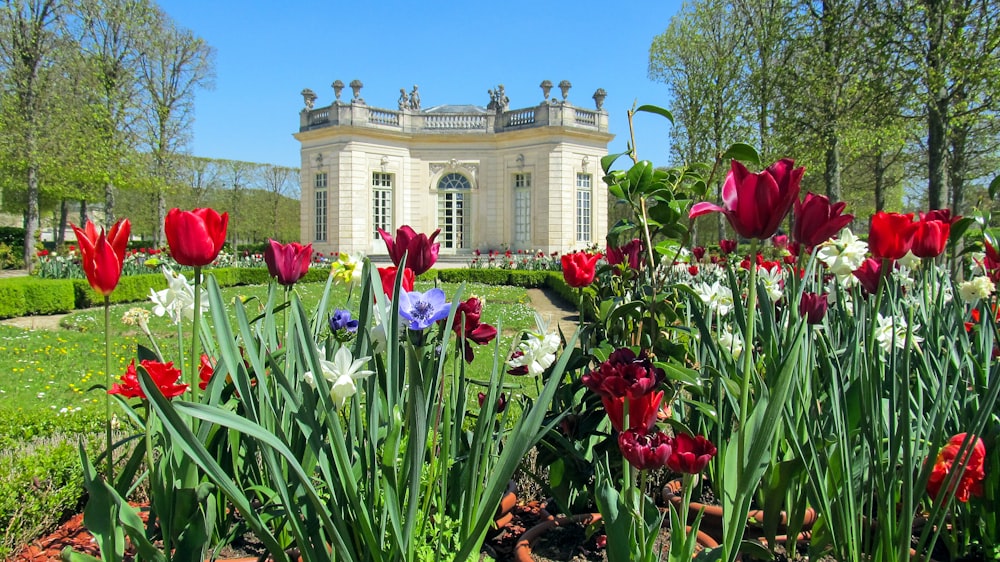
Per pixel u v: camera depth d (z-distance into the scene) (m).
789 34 15.52
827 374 2.33
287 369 2.14
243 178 39.88
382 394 2.20
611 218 36.22
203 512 1.90
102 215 39.28
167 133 28.98
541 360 2.14
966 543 2.33
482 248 31.38
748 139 22.70
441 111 34.47
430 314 1.97
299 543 1.71
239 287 21.62
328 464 1.78
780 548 2.49
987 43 11.54
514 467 1.76
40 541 3.16
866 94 13.77
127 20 24.89
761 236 1.62
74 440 4.14
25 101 19.69
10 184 22.78
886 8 13.07
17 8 19.31
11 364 7.79
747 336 1.68
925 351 2.51
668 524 2.65
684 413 2.98
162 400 1.50
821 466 2.13
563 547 2.53
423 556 1.87
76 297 15.62
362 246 29.56
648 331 2.99
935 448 1.84
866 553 2.03
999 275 3.00
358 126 29.23
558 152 29.47
